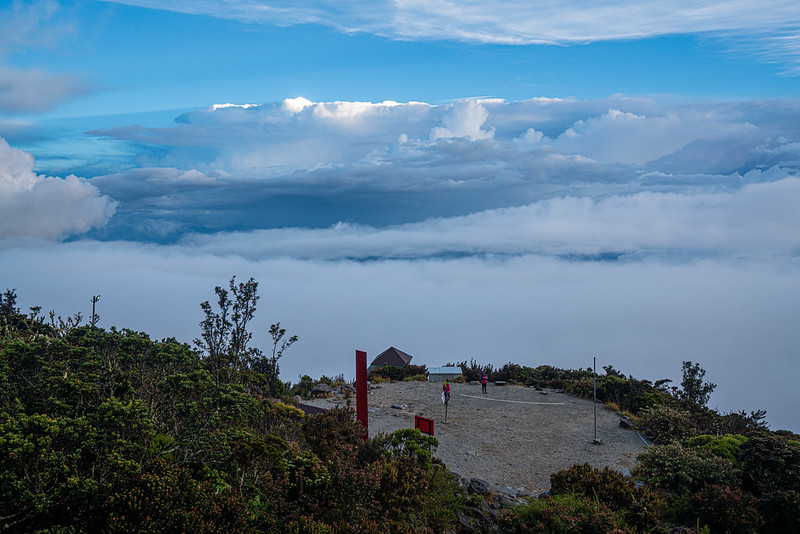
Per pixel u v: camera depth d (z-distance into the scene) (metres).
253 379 19.91
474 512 13.62
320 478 11.29
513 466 18.48
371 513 11.34
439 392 29.39
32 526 7.78
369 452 14.38
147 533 7.65
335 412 16.84
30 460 7.96
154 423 10.40
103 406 8.81
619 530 11.62
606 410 25.86
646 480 15.36
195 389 10.77
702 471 14.71
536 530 12.41
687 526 12.77
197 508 8.41
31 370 10.91
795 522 11.97
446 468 16.48
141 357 12.49
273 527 9.31
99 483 8.36
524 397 28.47
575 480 14.78
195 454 9.77
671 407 25.36
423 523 12.20
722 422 22.53
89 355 11.49
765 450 14.14
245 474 10.52
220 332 16.86
